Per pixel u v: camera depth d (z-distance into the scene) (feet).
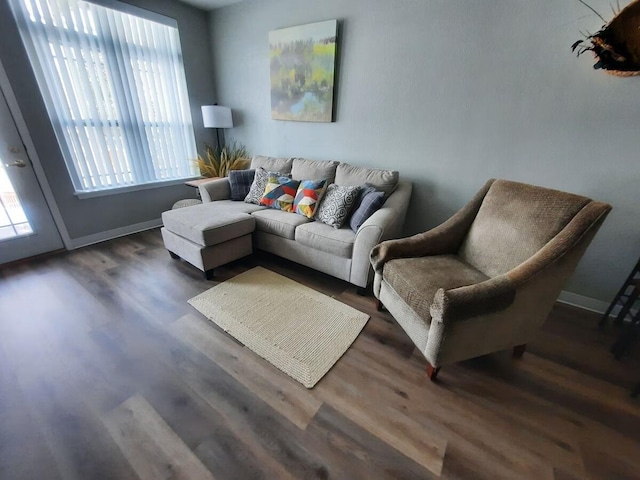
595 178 5.91
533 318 4.36
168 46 10.05
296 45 8.86
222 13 10.39
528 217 4.66
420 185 8.08
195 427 3.72
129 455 3.39
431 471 3.31
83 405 3.97
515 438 3.71
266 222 7.75
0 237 7.59
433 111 7.32
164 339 5.24
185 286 6.96
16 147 7.45
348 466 3.34
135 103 9.55
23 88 7.31
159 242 9.58
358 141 8.79
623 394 4.37
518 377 4.64
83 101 8.40
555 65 5.74
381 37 7.48
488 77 6.44
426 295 4.33
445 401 4.18
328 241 6.66
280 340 5.26
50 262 8.01
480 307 3.82
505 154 6.72
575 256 3.99
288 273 7.77
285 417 3.88
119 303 6.24
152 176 10.56
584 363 4.94
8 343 5.06
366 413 3.97
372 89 8.03
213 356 4.87
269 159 9.80
